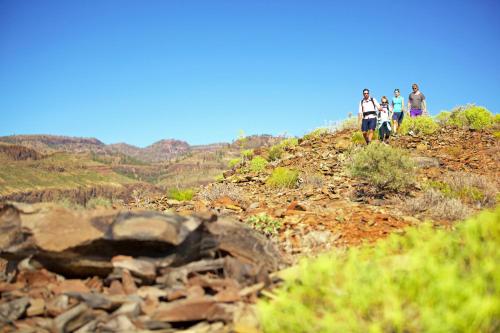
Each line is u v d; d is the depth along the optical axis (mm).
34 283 4336
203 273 4504
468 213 7160
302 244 5949
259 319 3543
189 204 10039
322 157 15164
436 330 2670
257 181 12688
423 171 11461
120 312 3672
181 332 3549
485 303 2709
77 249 4305
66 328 3506
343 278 3533
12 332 3410
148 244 4391
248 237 4980
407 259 3787
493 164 12031
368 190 9555
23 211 4449
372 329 2750
